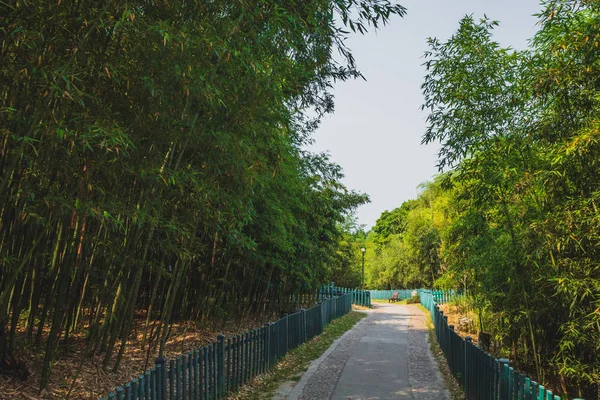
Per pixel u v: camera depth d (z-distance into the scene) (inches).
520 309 269.1
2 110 132.4
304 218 508.1
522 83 242.2
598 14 193.0
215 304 414.6
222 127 200.5
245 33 175.8
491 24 260.8
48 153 149.9
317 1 188.2
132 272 278.2
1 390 180.1
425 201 1155.3
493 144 256.7
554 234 198.8
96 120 144.3
